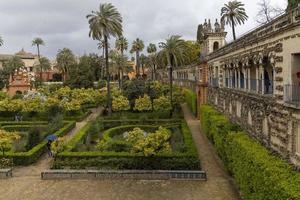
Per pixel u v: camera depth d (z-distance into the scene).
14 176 31.80
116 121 55.53
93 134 46.88
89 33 65.12
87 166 32.59
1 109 62.22
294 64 19.56
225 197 25.56
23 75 105.44
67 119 61.19
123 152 34.03
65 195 26.83
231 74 37.88
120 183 29.52
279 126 21.42
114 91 74.88
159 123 55.31
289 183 15.75
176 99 67.56
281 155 21.09
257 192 19.28
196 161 31.64
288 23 19.77
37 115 62.78
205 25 63.16
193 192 26.89
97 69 143.75
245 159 22.44
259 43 25.78
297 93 19.36
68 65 139.50
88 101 72.25
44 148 39.69
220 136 32.81
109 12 63.94
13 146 40.97
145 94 67.12
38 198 26.28
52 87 108.12
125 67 123.12
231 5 78.62
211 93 52.19
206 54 59.91
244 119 30.89
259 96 25.92
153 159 32.00
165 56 66.19
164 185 28.75
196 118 63.34
